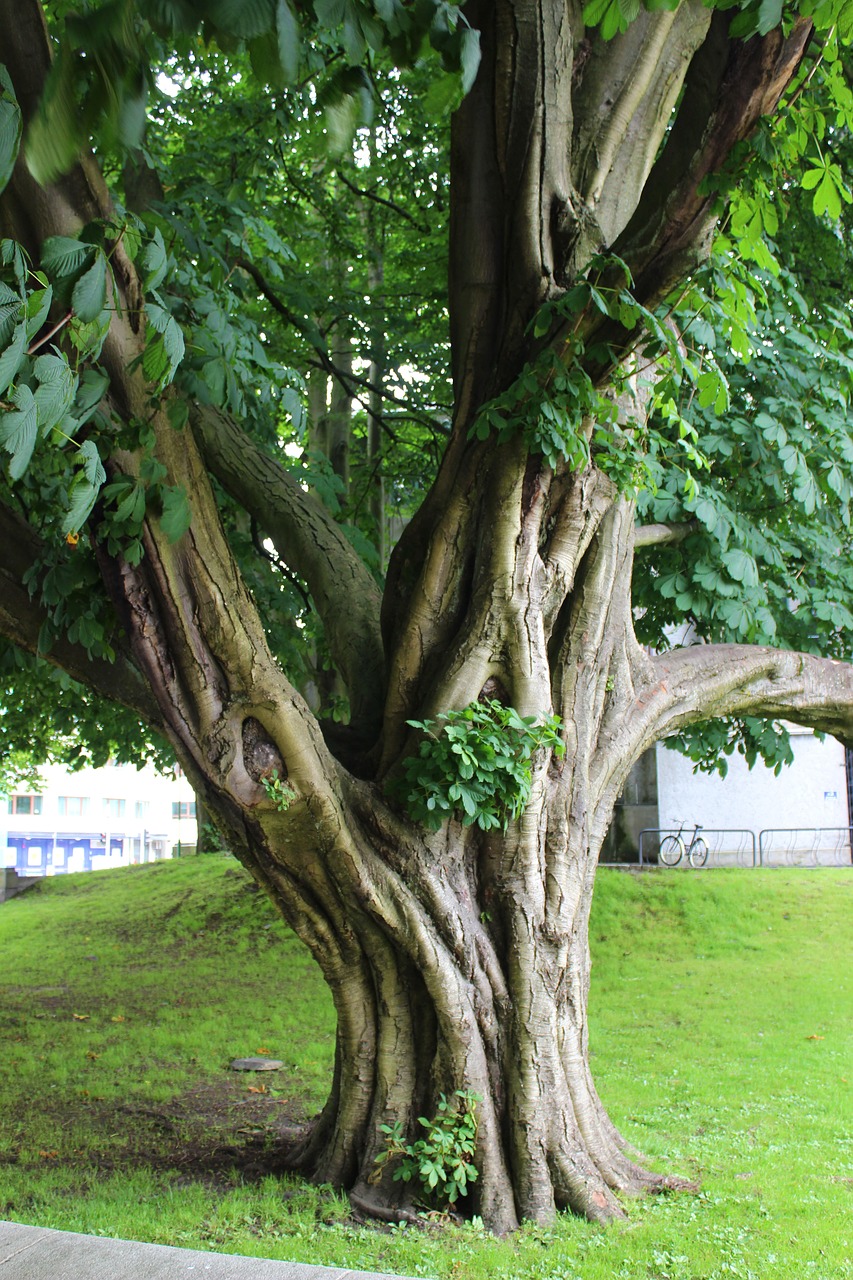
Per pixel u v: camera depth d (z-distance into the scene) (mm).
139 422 4543
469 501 5875
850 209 9141
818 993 11016
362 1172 5703
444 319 11898
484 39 5680
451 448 6035
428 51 2832
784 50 4352
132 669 5926
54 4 4609
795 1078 8258
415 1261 4797
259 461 7074
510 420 5477
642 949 13445
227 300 6516
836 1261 4770
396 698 5973
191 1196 5703
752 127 4582
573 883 6020
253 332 7203
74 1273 2912
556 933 5875
